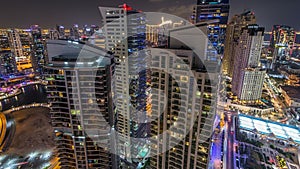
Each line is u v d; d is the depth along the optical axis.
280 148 107.44
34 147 108.00
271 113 155.38
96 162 60.31
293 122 138.75
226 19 179.88
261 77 164.88
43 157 99.62
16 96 189.88
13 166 92.94
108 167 61.72
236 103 169.12
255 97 170.12
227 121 139.38
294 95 171.88
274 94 195.25
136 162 98.81
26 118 142.62
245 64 170.38
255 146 107.56
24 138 117.12
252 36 162.25
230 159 97.50
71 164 61.16
